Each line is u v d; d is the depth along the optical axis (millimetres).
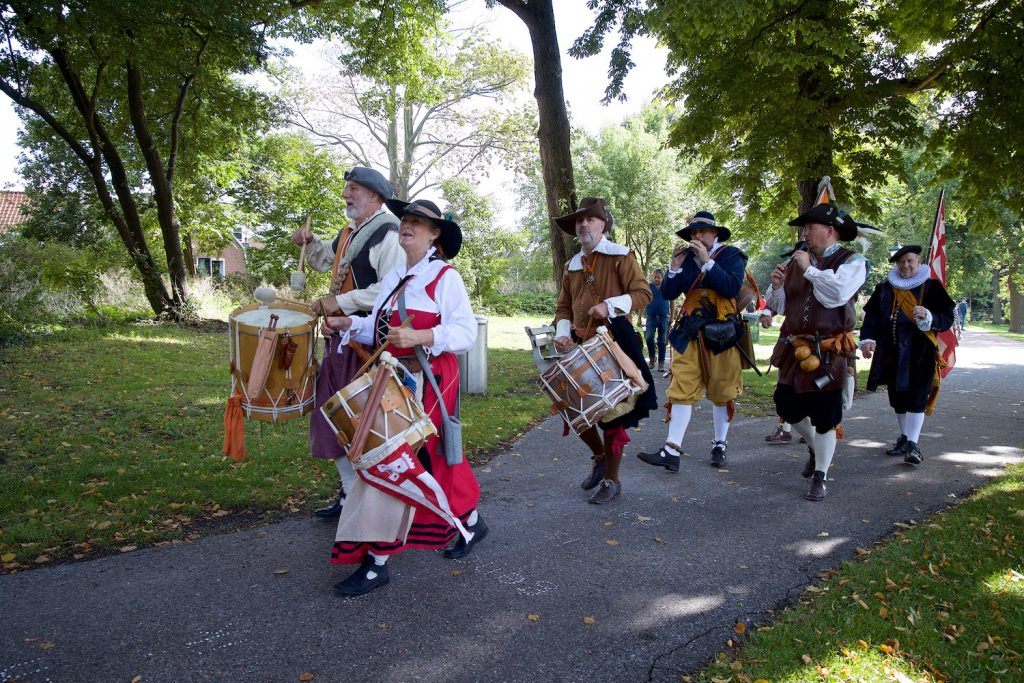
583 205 4812
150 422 6891
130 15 10180
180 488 4949
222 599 3371
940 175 13414
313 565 3768
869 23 12203
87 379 8891
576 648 2992
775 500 4961
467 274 32594
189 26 11789
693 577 3686
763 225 15727
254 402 3682
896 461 6102
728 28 9102
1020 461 6055
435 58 18953
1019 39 10961
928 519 4539
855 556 3961
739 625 3170
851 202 13312
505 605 3357
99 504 4621
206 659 2857
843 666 2730
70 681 2686
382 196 4137
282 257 24469
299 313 3807
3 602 3303
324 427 3893
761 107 12688
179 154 18203
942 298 5949
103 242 19891
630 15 9273
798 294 5031
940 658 2764
